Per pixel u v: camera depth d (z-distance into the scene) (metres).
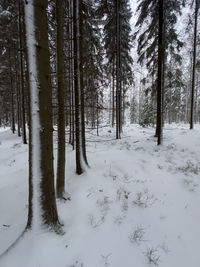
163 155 8.77
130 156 8.25
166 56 12.39
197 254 3.15
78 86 5.79
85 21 7.88
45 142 3.11
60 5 4.16
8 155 9.81
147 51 11.93
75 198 4.55
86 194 4.73
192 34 14.34
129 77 15.73
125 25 13.30
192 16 11.62
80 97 5.86
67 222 3.68
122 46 13.95
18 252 2.85
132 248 3.20
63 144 4.63
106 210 4.19
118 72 12.40
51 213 3.33
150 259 2.99
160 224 3.89
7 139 14.94
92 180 5.50
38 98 2.96
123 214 4.13
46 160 3.16
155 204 4.61
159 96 10.27
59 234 3.26
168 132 14.25
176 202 4.75
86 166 6.14
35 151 3.06
